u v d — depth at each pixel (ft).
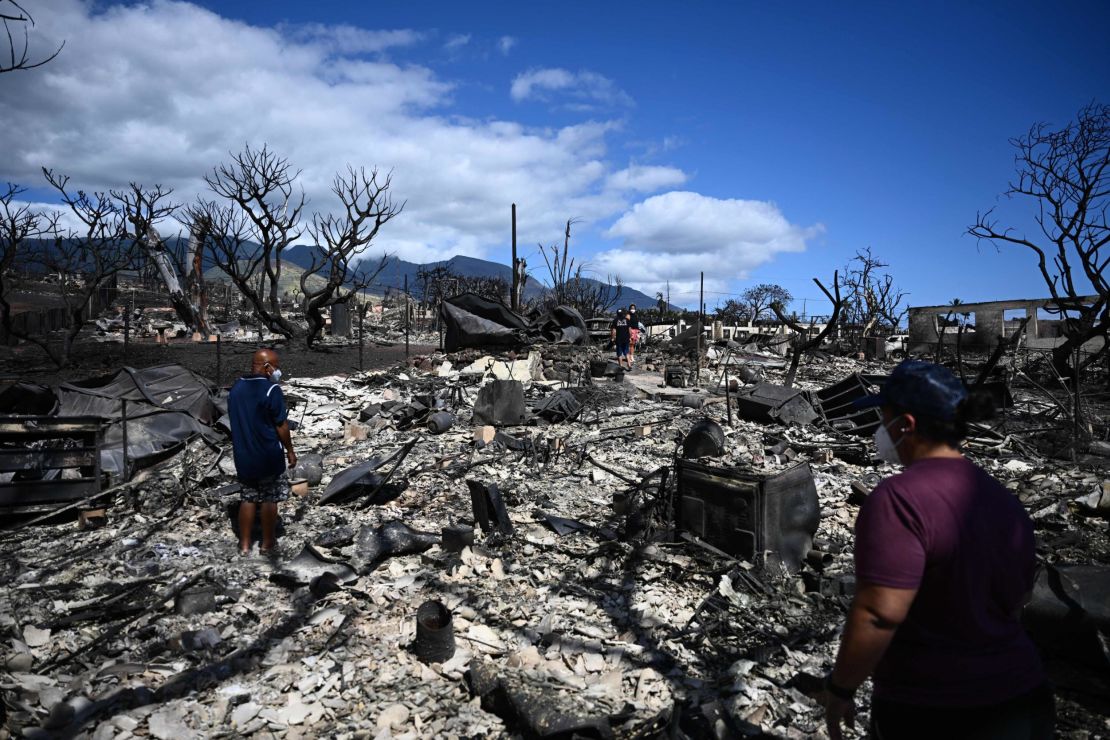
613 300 143.43
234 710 10.52
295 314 124.67
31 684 10.99
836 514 21.67
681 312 131.85
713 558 16.37
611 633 13.42
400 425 36.50
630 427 37.04
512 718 10.34
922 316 81.15
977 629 5.16
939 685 5.15
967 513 5.15
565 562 17.28
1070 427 31.50
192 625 13.60
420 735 10.03
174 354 68.28
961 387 5.51
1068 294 56.18
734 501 16.26
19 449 20.77
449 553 17.74
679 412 42.19
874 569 5.10
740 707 10.78
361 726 10.21
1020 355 62.54
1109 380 52.60
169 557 17.47
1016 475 26.99
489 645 12.75
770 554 15.75
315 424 37.32
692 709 10.69
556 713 9.72
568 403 39.68
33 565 16.90
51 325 87.20
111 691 10.93
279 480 17.79
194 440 29.63
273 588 15.65
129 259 71.87
